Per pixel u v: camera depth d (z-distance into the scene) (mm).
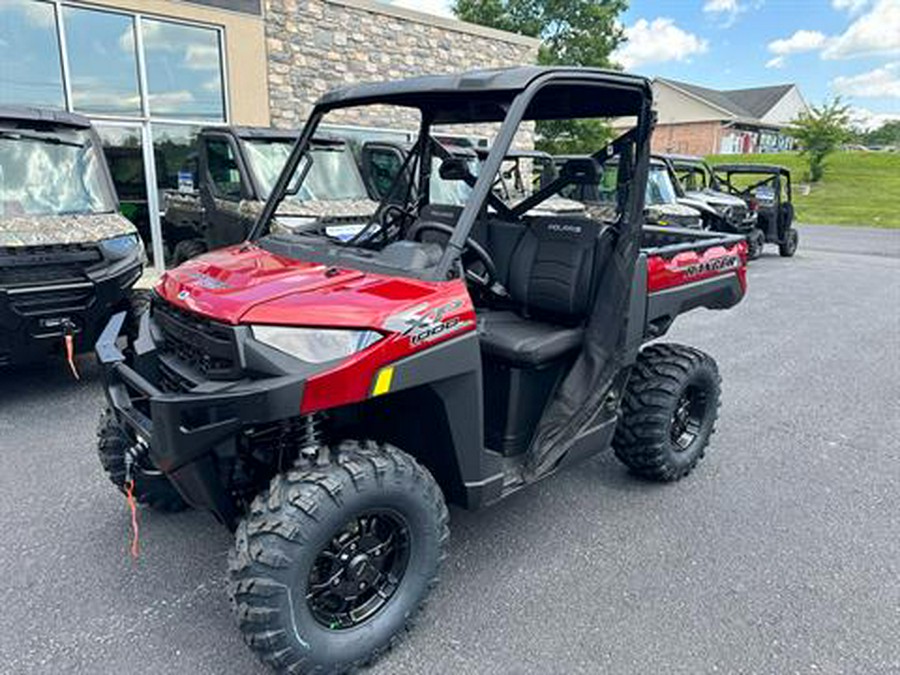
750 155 42250
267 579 1883
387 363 2010
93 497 3182
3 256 4000
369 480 2012
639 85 2658
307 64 9859
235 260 2594
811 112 33312
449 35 11805
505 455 2746
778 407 4672
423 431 2361
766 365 5711
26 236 4160
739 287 3826
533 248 3053
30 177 4773
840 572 2730
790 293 9422
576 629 2344
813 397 4902
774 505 3273
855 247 15656
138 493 2863
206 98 8758
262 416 1848
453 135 3625
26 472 3420
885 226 20969
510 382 2684
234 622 2346
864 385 5215
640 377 3275
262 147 6707
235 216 6371
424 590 2246
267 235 2992
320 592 2068
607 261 2822
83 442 3795
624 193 2881
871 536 3012
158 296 2498
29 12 7145
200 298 2164
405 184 3443
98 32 7656
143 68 8055
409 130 9758
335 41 10164
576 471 3605
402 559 2215
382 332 1999
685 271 3307
